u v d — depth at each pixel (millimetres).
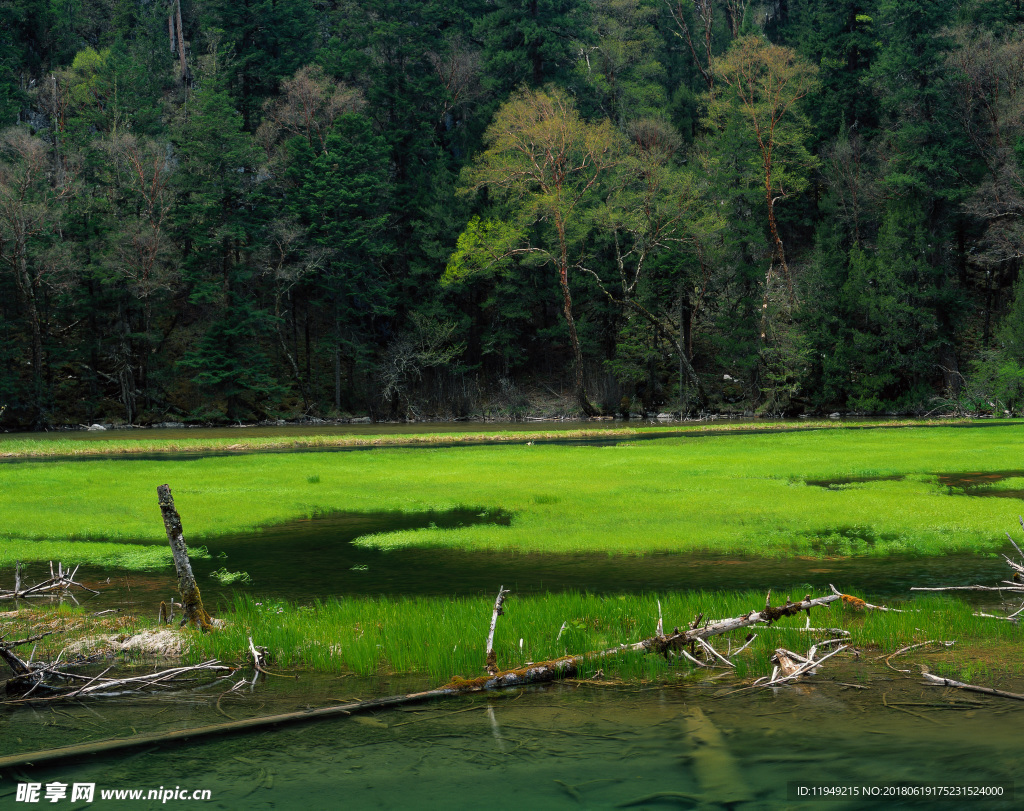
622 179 61844
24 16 78000
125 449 39562
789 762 4711
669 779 4488
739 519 16047
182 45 82812
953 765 4625
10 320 64750
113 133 63938
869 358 63000
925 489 20547
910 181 63844
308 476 26266
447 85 77625
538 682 6621
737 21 93062
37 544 14453
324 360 75500
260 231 69812
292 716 5703
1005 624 8008
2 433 56406
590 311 72625
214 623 8742
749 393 67812
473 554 13219
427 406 72188
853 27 75562
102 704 6215
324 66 75125
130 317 68812
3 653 6598
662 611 8562
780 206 74625
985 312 66250
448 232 69625
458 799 4242
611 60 79750
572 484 22922
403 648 7402
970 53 64312
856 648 7438
